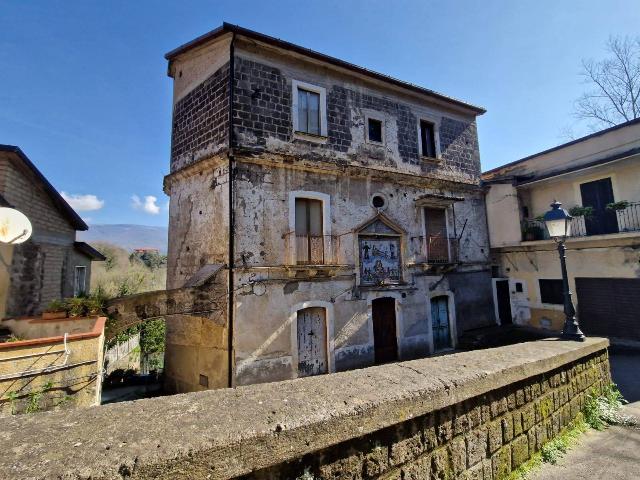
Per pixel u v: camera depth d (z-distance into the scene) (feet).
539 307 48.21
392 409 7.41
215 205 33.76
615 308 41.22
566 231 18.84
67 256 41.60
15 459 4.64
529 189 50.83
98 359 21.97
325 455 6.59
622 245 40.34
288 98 36.22
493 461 9.78
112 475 4.56
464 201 49.96
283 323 32.73
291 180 35.29
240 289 30.94
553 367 12.55
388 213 41.70
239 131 32.94
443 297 45.73
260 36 33.68
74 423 5.75
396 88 44.04
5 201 28.12
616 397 16.63
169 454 4.93
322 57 37.14
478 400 9.69
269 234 33.22
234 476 5.36
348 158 39.32
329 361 34.83
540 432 11.76
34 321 25.34
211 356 31.91
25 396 18.06
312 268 33.63
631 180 40.27
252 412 6.39
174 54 40.19
